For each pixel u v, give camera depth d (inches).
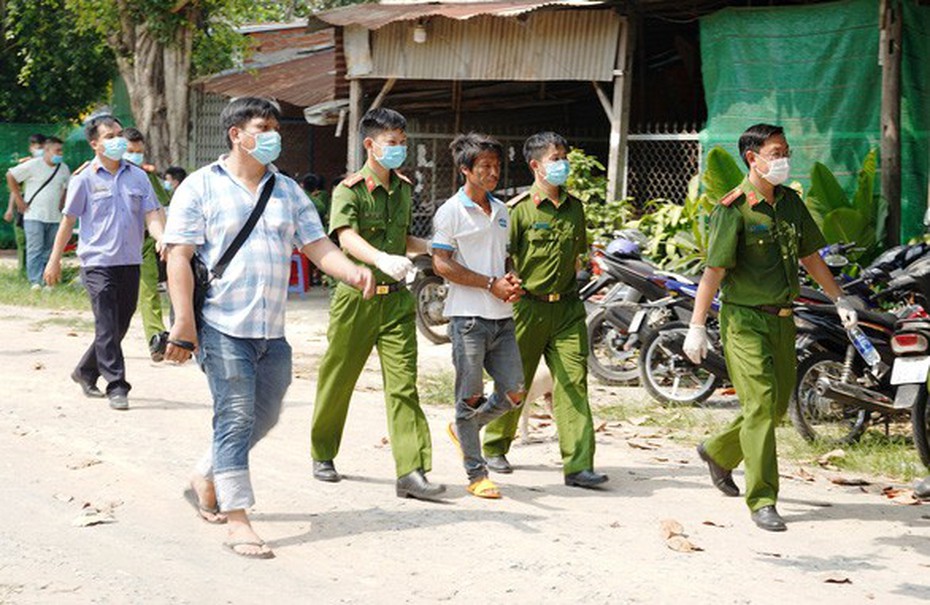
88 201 349.1
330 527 239.3
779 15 481.4
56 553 219.6
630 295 410.9
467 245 262.1
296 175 917.2
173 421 336.5
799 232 253.9
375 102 606.9
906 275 325.7
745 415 249.8
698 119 645.9
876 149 451.2
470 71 571.2
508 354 263.4
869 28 461.7
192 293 221.8
